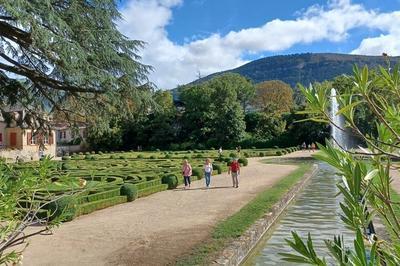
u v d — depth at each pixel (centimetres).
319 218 1321
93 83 1162
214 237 948
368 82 165
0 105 1295
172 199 1683
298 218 1326
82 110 1287
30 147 4988
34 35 928
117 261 809
